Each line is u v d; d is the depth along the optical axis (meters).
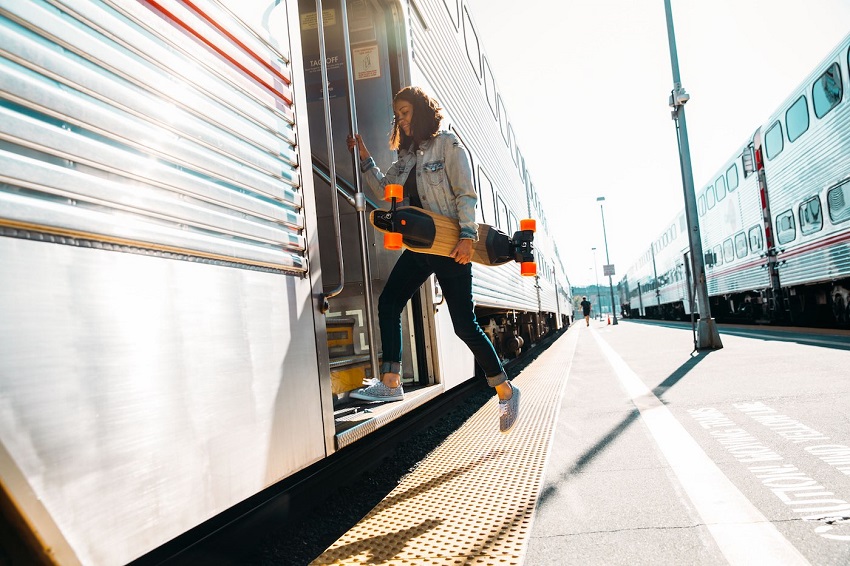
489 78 7.95
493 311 7.50
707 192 17.75
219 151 1.71
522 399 5.38
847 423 3.30
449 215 2.90
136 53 1.43
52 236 1.15
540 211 14.29
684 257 20.28
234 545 2.02
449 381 4.16
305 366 2.06
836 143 8.80
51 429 1.10
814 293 12.06
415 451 3.56
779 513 2.07
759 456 2.82
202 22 1.69
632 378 6.25
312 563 1.95
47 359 1.11
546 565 1.81
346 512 2.51
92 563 1.15
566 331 26.11
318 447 2.08
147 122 1.44
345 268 4.04
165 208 1.46
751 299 15.95
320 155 4.19
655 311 33.81
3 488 1.00
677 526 2.03
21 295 1.07
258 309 1.80
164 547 1.79
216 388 1.56
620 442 3.35
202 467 1.47
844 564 1.64
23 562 1.08
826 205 9.56
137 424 1.29
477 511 2.37
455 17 5.83
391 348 3.08
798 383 4.82
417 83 4.14
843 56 8.25
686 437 3.34
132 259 1.33
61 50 1.22
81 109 1.25
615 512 2.23
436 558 1.93
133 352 1.30
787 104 10.71
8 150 1.09
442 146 2.88
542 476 2.79
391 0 3.92
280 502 2.35
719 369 6.29
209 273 1.59
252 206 1.84
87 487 1.15
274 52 2.11
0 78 1.08
